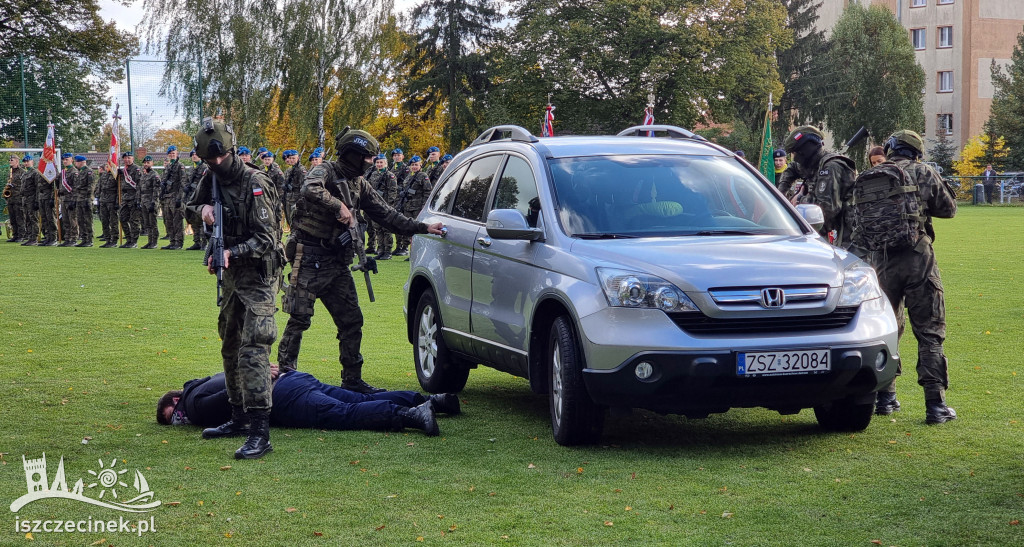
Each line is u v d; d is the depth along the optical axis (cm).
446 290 732
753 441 596
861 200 671
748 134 6544
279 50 4834
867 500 465
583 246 591
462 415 675
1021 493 472
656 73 4994
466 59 6047
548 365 607
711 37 5094
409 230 728
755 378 531
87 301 1281
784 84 7094
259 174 572
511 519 440
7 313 1160
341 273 719
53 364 846
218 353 906
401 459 550
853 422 611
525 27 5262
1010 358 866
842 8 7894
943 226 3075
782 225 643
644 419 663
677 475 516
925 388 640
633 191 646
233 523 435
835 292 553
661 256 560
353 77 4822
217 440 594
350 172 709
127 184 2367
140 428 624
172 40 4875
